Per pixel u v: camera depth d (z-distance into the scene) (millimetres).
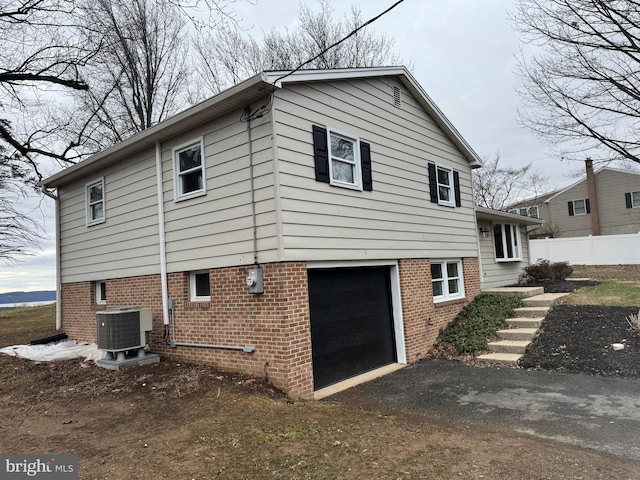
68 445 4605
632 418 4996
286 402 5852
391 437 4578
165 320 8195
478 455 4074
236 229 6906
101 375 7379
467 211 12523
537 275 17250
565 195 31703
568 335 8883
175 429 4844
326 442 4414
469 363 8469
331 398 6504
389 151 9195
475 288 12383
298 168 6734
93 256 10531
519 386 6602
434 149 11078
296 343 6348
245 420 5020
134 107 18844
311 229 6828
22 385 7238
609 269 22125
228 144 7098
